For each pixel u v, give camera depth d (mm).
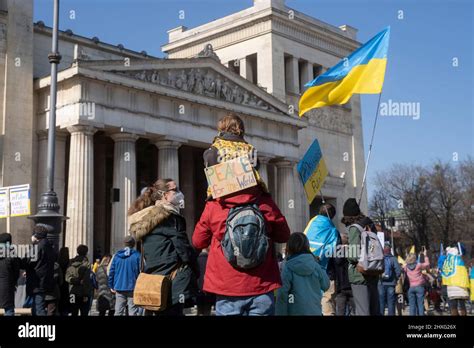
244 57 73562
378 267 12203
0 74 47281
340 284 14789
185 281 9656
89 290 20719
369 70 18656
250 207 7512
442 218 98438
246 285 7449
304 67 76250
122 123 48094
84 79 45875
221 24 75688
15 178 46375
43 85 48344
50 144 25844
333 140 76562
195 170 66562
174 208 10023
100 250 51094
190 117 54000
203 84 55812
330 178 74188
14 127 47062
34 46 53562
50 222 24516
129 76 48719
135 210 10844
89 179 45156
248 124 60031
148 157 65062
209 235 8000
